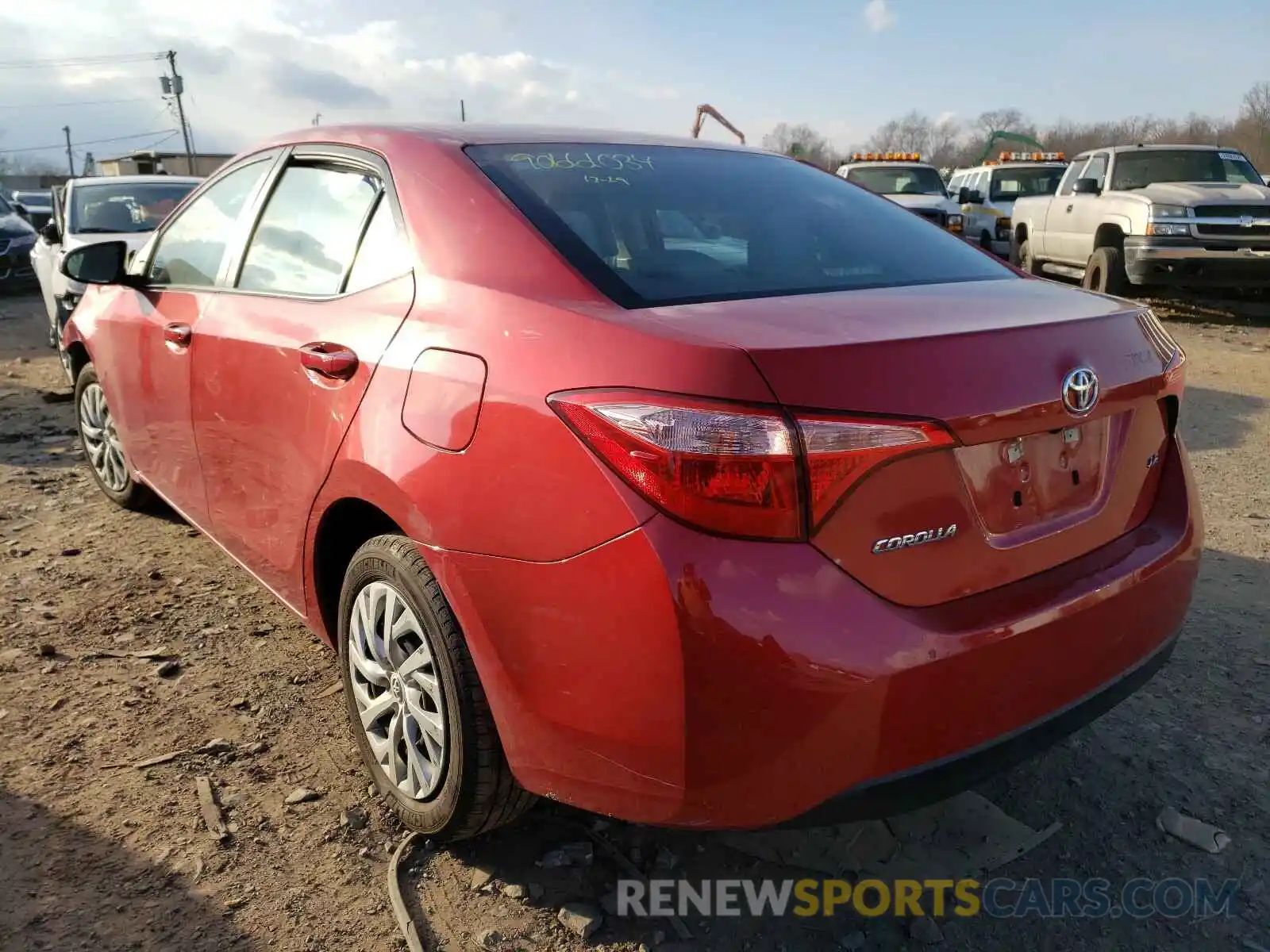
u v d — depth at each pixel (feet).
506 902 7.30
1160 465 7.96
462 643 6.89
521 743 6.55
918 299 7.07
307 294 8.95
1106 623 6.86
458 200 7.83
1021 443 6.56
